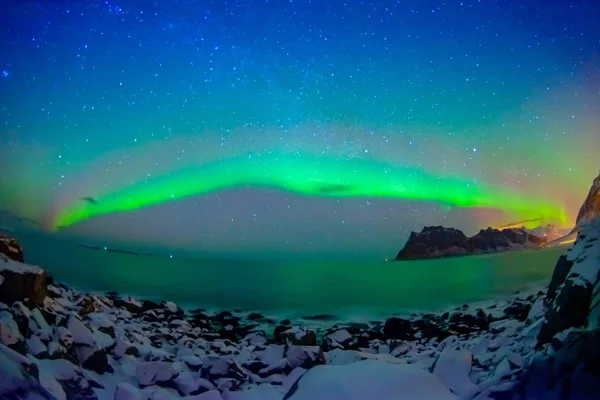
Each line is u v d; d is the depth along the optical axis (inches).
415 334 343.6
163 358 291.7
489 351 295.4
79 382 233.8
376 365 235.8
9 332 226.5
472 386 238.5
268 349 291.0
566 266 292.4
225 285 379.9
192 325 358.0
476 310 354.0
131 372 269.1
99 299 359.9
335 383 224.4
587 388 205.6
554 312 255.9
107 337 285.6
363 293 372.8
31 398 201.6
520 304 342.0
